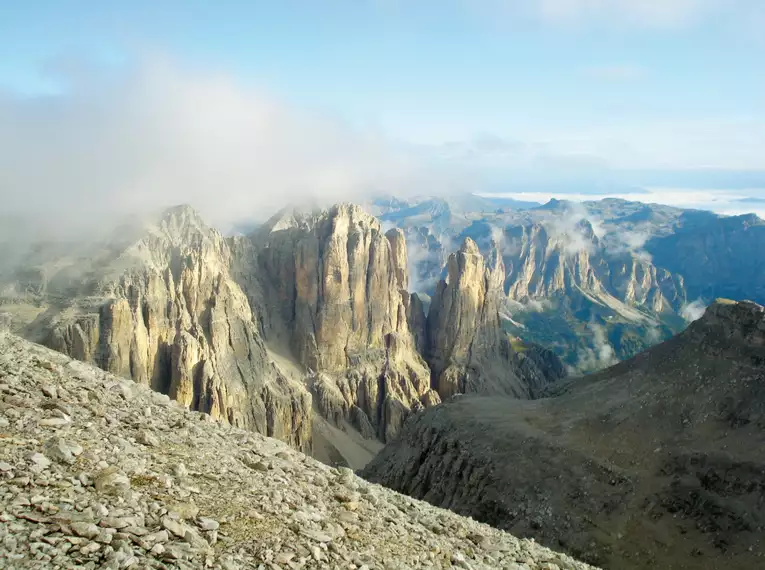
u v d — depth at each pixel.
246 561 20.47
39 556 16.56
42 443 22.86
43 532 17.52
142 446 26.67
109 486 21.25
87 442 24.38
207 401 152.75
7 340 34.56
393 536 27.89
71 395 29.25
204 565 19.17
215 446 30.72
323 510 27.64
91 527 18.31
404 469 111.56
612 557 66.75
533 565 32.62
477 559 29.91
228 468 28.03
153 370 153.25
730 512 65.31
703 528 65.81
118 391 32.81
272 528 23.30
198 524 21.50
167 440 29.00
